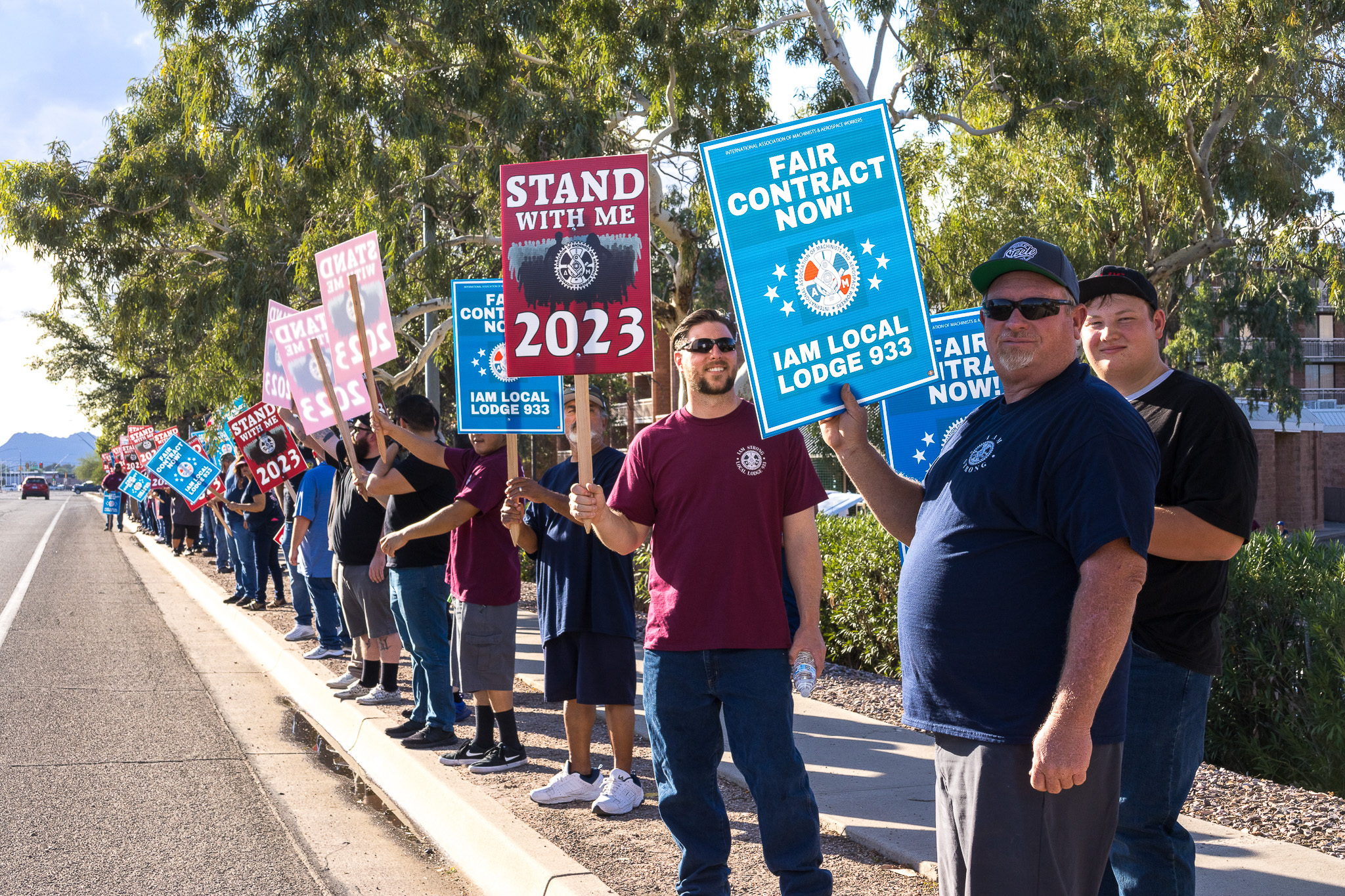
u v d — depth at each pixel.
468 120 17.47
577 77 17.50
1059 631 2.44
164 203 20.06
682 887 3.60
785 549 3.75
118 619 13.30
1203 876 4.03
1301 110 18.95
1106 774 2.46
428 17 16.78
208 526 21.92
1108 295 3.39
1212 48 17.77
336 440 7.95
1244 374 22.98
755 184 3.49
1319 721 5.89
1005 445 2.54
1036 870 2.41
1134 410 2.49
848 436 3.39
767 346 3.46
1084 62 17.56
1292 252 21.25
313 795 6.03
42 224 19.92
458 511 5.64
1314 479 38.91
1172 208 21.00
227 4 16.78
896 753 6.05
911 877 4.21
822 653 3.57
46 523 42.69
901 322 3.42
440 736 6.36
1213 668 3.15
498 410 6.24
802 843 3.50
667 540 3.62
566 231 3.99
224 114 17.95
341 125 17.94
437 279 19.06
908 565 2.72
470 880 4.70
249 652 10.99
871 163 3.46
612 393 41.28
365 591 7.53
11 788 6.02
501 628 5.82
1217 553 3.07
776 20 18.36
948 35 16.97
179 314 20.09
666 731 3.59
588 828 4.82
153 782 6.21
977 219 20.59
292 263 18.05
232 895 4.51
